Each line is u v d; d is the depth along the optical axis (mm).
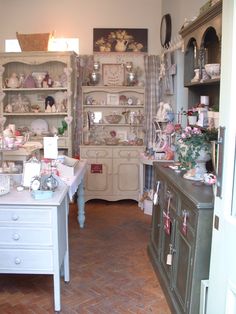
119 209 4941
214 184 1995
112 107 5492
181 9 4227
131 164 5180
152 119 5324
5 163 3059
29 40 5062
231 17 1578
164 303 2561
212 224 1978
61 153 5277
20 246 2369
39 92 5512
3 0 5395
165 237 2785
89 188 5211
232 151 1635
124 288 2770
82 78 5383
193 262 2033
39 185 2500
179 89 4211
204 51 3072
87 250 3494
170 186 2682
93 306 2514
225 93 1653
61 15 5406
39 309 2473
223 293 1686
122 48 5410
